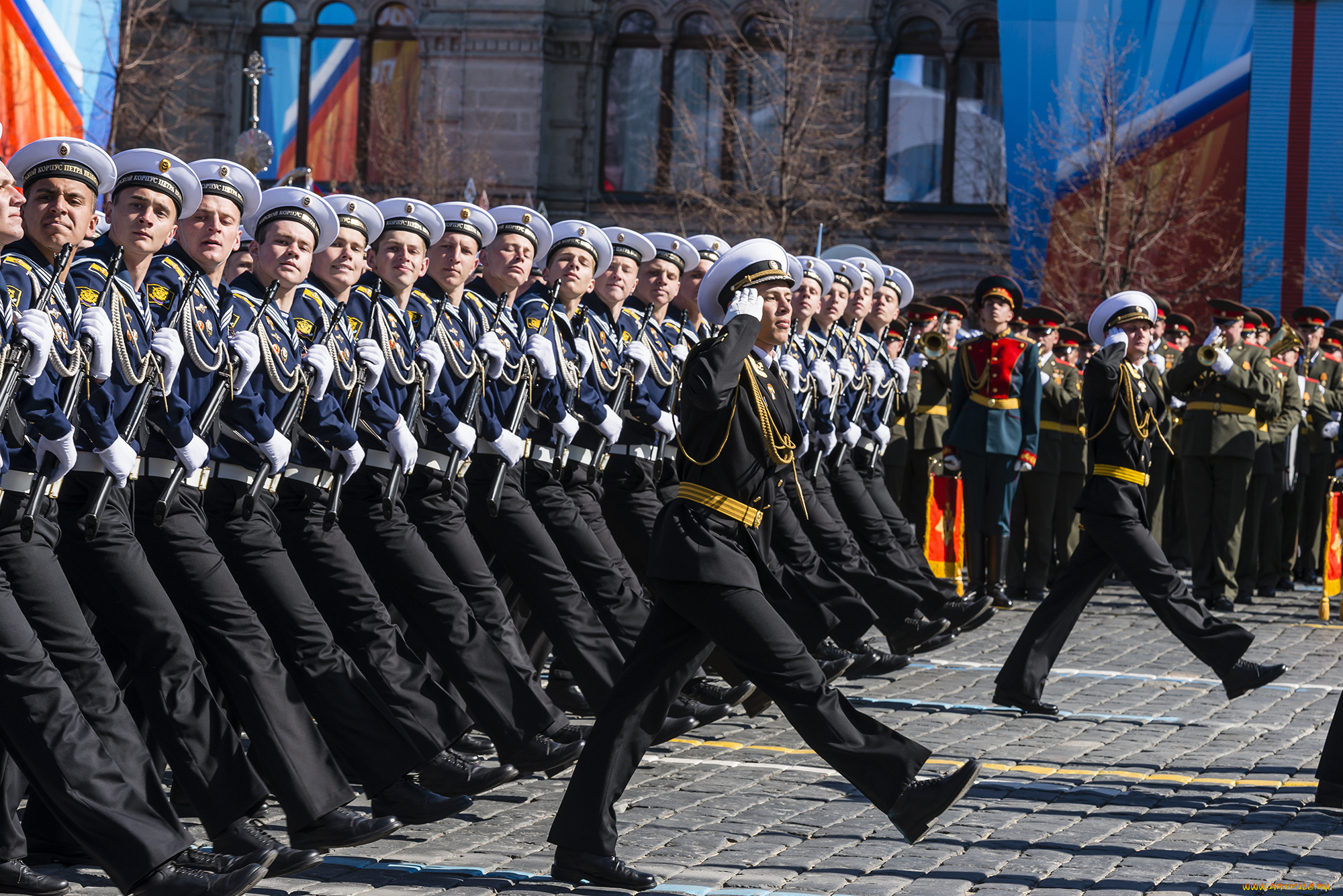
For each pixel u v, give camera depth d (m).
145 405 10.70
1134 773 14.97
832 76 57.62
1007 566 28.89
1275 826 12.93
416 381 13.53
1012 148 52.38
